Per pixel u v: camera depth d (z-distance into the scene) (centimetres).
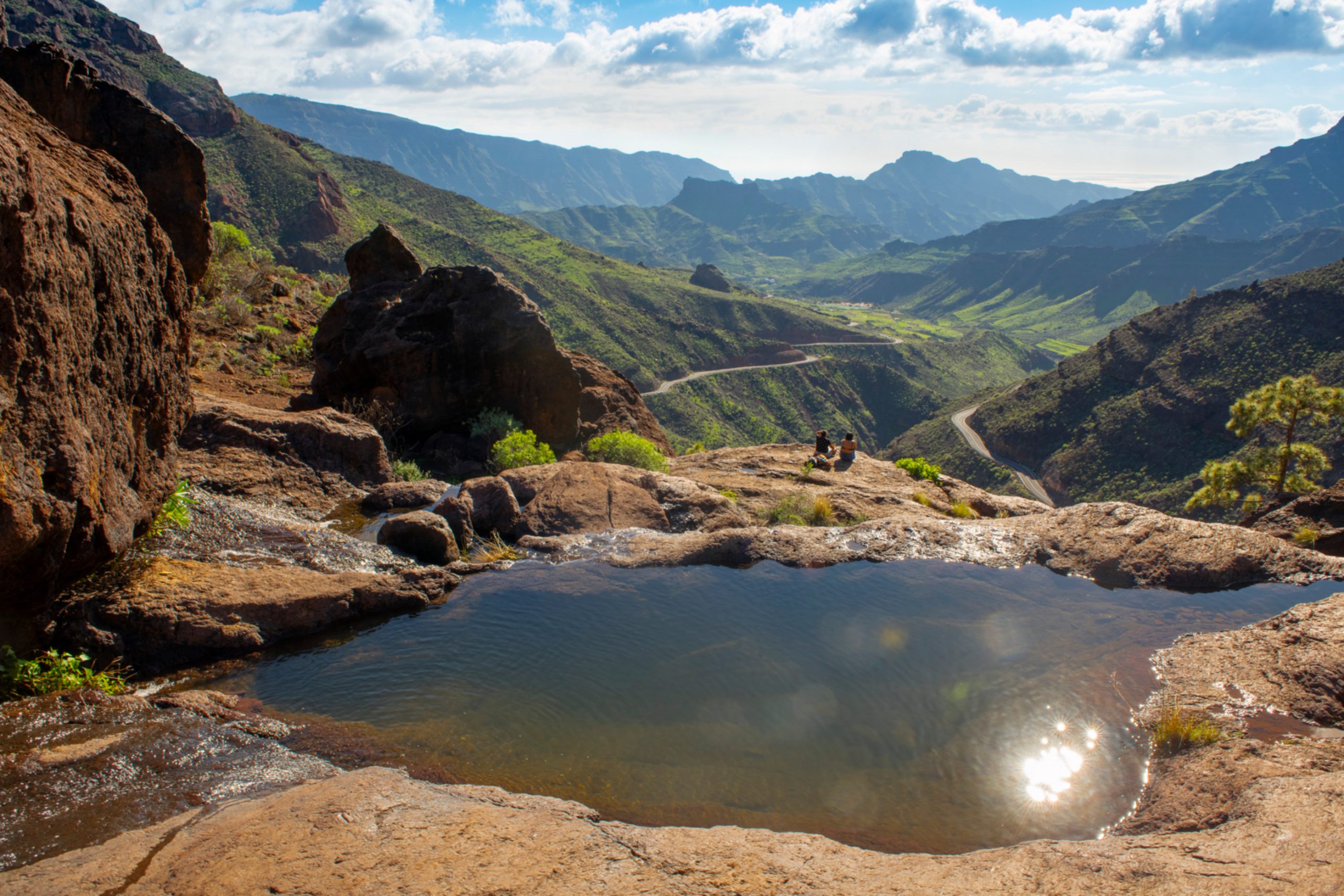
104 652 721
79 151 772
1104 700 721
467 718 677
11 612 636
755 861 435
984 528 1216
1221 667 769
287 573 897
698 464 2008
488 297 1884
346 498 1280
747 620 909
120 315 742
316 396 1881
